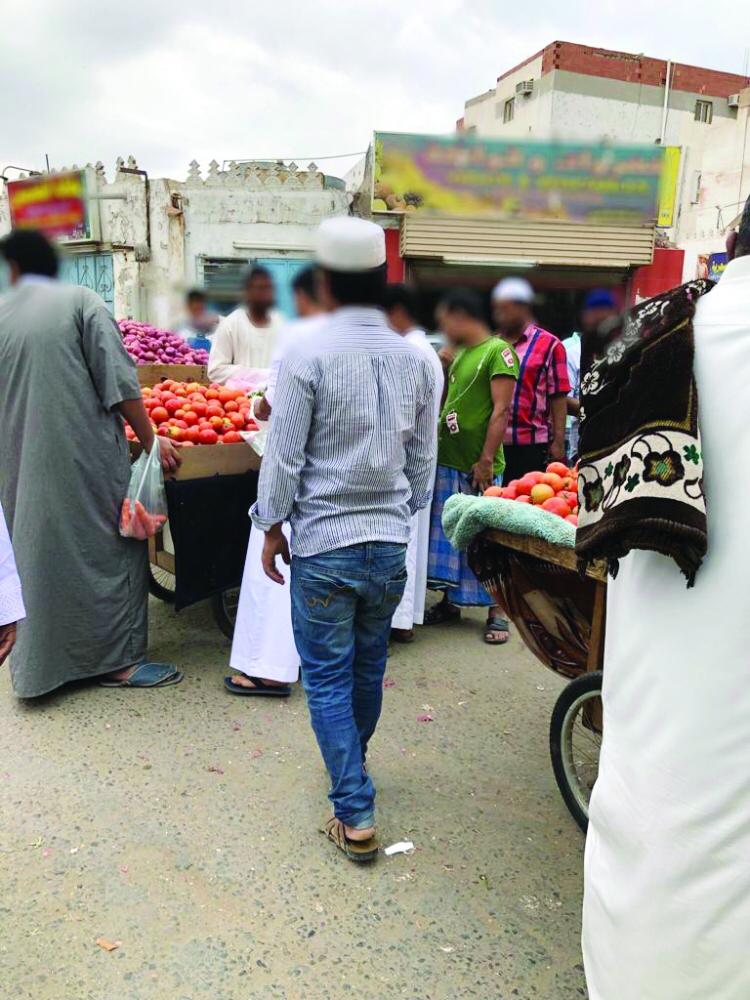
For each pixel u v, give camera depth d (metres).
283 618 3.45
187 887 2.33
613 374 1.40
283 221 13.74
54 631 3.32
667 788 1.35
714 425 1.29
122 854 2.45
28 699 3.40
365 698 2.62
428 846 2.57
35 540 3.21
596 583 2.42
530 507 2.53
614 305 4.49
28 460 3.18
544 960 2.12
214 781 2.86
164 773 2.90
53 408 3.17
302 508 2.33
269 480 2.29
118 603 3.49
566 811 2.79
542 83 24.56
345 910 2.27
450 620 4.63
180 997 1.95
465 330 4.10
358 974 2.05
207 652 4.00
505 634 4.27
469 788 2.90
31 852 2.44
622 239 11.72
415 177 11.08
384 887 2.37
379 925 2.22
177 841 2.53
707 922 1.33
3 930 2.14
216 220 13.75
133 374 3.31
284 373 2.25
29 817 2.61
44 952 2.07
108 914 2.21
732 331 1.29
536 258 11.59
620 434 1.36
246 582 3.46
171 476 3.48
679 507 1.24
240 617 3.51
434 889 2.37
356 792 2.42
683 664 1.33
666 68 24.91
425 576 4.20
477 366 4.02
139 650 3.63
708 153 20.64
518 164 10.96
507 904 2.32
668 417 1.28
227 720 3.30
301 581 2.36
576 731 3.23
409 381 2.36
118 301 13.96
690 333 1.32
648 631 1.39
